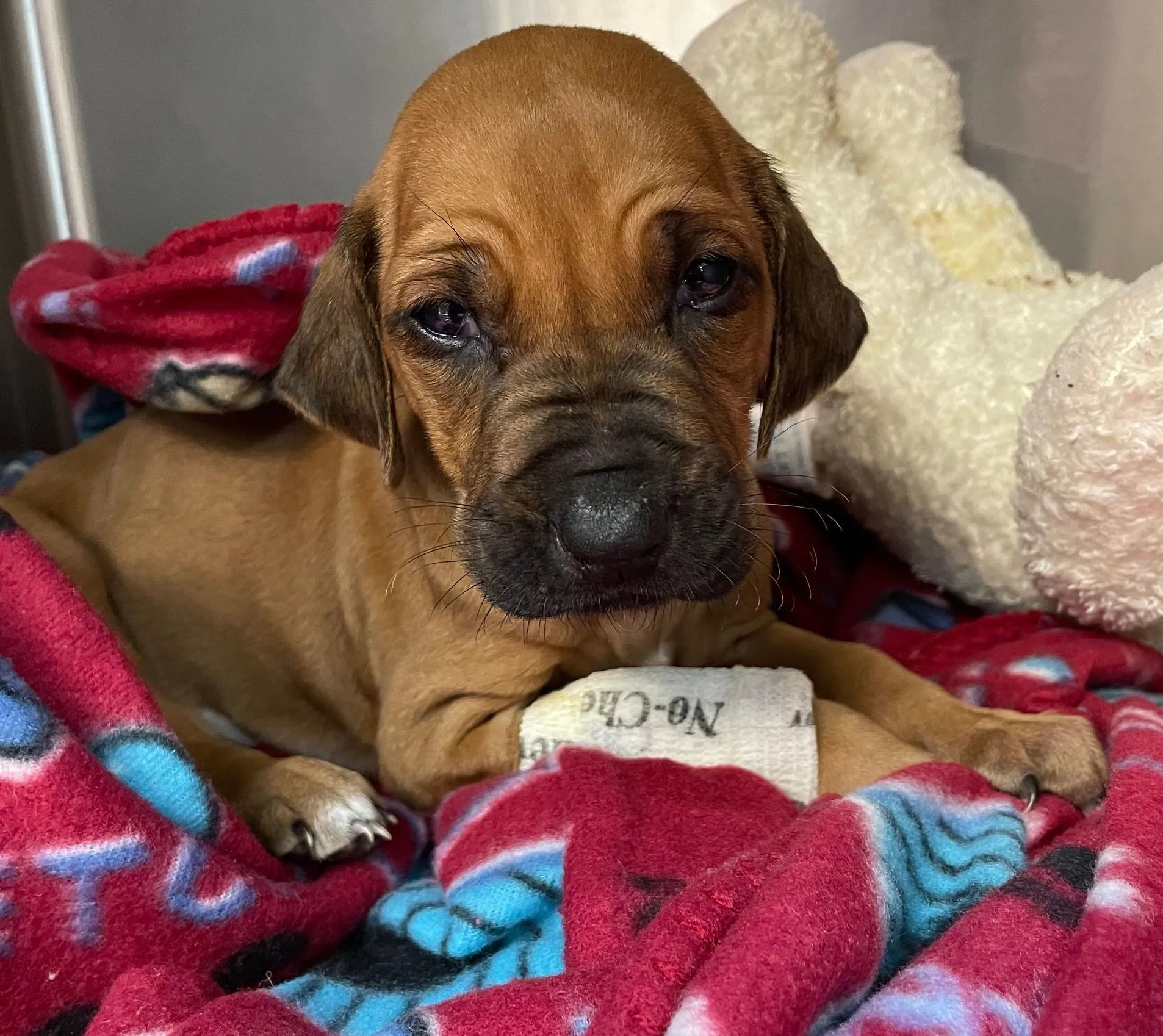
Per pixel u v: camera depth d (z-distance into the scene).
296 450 0.27
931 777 0.18
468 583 0.22
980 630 0.26
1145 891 0.14
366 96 0.38
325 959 0.18
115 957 0.16
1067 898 0.15
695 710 0.21
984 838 0.17
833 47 0.32
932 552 0.28
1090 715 0.21
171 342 0.25
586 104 0.19
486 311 0.20
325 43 0.38
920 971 0.13
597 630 0.23
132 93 0.38
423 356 0.21
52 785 0.15
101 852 0.15
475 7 0.38
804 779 0.20
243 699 0.27
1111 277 0.32
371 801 0.21
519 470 0.18
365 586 0.25
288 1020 0.13
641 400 0.19
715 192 0.20
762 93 0.30
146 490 0.27
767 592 0.25
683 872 0.17
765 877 0.15
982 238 0.32
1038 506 0.23
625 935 0.15
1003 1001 0.13
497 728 0.22
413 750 0.23
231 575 0.27
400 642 0.24
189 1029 0.13
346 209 0.24
